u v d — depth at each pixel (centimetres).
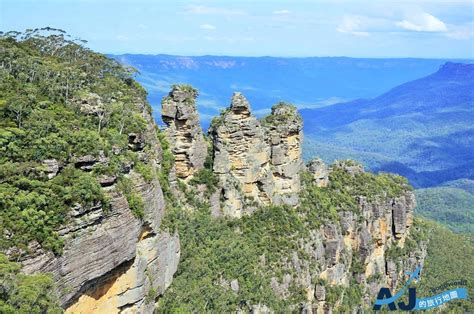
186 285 7250
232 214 9494
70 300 4738
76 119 5625
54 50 8300
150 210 5900
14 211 4303
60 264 4488
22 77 6144
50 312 4009
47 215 4466
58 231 4528
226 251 8475
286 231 9644
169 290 6775
